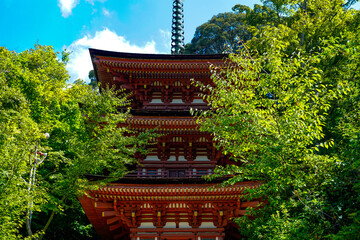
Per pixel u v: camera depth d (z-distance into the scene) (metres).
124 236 22.14
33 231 22.39
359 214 9.23
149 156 22.47
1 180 12.99
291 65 12.42
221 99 13.21
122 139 18.61
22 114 16.67
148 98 26.09
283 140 11.12
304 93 12.12
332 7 26.72
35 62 27.33
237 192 17.67
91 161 16.69
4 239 12.59
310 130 11.45
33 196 14.06
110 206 18.73
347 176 11.30
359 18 23.48
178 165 22.08
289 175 11.70
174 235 18.73
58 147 23.91
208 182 18.09
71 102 28.86
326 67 23.03
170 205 19.16
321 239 10.41
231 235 21.84
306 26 24.98
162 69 24.44
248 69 13.32
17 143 15.03
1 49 26.12
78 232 26.33
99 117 18.69
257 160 12.02
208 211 19.19
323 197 11.31
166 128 21.41
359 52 10.69
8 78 23.50
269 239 10.71
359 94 11.67
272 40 14.17
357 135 10.38
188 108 25.34
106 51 24.06
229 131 13.06
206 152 22.56
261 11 30.02
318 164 12.03
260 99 13.15
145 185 18.27
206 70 24.53
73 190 16.36
